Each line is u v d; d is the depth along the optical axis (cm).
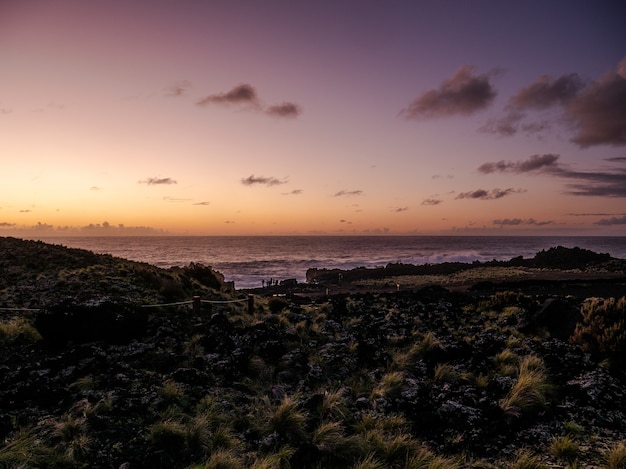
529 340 1352
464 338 1409
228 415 793
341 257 15450
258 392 943
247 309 1992
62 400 793
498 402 848
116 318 1209
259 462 627
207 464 597
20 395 781
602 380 925
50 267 2467
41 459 592
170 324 1448
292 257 15700
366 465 613
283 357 1148
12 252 2861
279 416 754
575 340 1252
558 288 3562
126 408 768
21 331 1247
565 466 613
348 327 1630
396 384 956
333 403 834
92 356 1032
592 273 5419
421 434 754
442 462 614
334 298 2875
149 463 606
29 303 1672
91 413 732
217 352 1166
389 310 2011
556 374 1005
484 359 1157
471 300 2520
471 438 724
